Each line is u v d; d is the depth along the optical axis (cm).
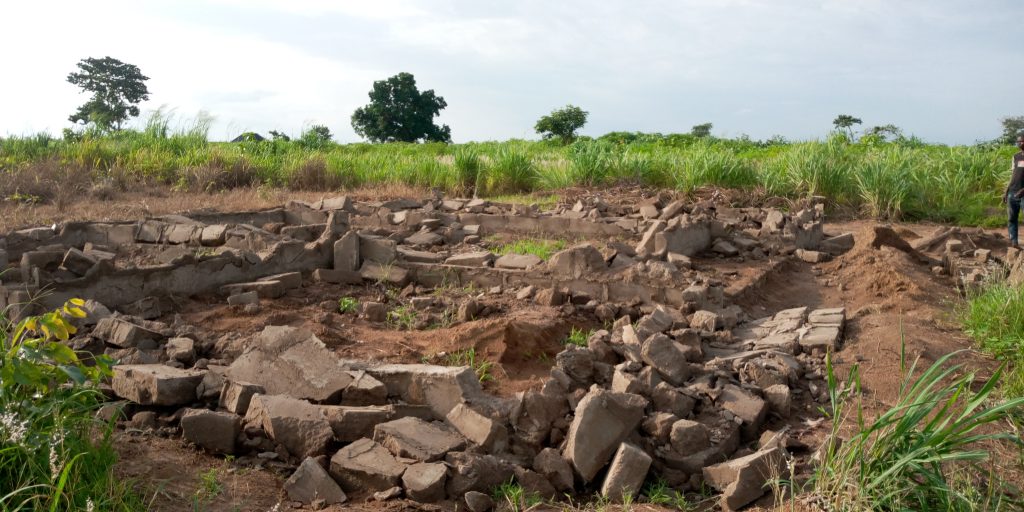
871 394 525
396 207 1259
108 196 1332
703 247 1008
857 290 866
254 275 779
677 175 1497
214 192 1525
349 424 436
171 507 358
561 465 415
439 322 679
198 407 478
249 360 499
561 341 639
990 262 953
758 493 401
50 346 365
